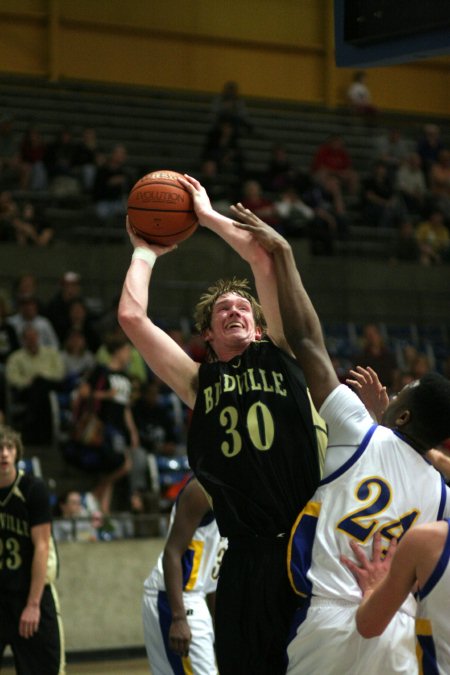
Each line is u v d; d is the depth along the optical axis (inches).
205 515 292.2
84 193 880.3
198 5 1120.8
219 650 195.5
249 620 189.6
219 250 861.8
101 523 565.0
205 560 293.7
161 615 293.3
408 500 182.1
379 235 937.5
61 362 668.7
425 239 931.3
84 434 603.8
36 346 662.5
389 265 903.1
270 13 1154.7
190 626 289.3
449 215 964.6
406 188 984.3
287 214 882.1
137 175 916.0
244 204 861.2
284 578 187.6
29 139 878.4
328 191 923.4
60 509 579.5
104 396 611.8
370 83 1201.4
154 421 647.8
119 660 547.2
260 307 217.8
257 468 190.1
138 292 204.4
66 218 861.2
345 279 887.7
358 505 180.5
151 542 565.6
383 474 182.1
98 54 1075.9
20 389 653.3
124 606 556.1
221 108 1014.4
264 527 190.5
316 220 886.4
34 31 1051.3
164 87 1104.2
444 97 1232.8
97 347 706.2
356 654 176.6
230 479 191.9
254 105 1111.0
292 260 193.8
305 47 1167.6
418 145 1035.9
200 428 196.1
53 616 350.0
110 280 827.4
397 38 253.1
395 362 732.0
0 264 797.2
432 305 912.9
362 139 1100.5
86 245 826.8
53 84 1031.6
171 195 206.7
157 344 202.1
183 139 1015.0
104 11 1077.8
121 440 613.0
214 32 1128.2
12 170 872.3
